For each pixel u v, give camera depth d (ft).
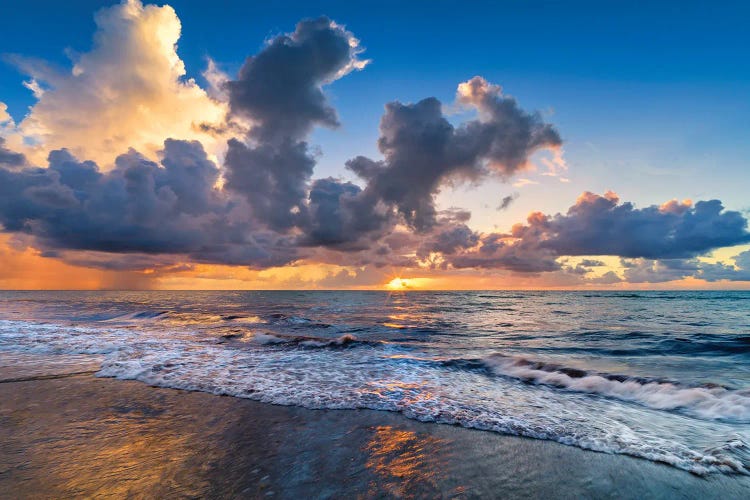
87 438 16.25
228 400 22.57
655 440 17.07
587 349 43.73
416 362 34.91
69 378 26.96
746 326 67.92
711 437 17.54
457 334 57.98
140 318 80.43
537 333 58.85
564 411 21.47
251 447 15.74
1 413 19.38
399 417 20.04
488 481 13.15
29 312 96.02
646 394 24.71
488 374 30.71
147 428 17.66
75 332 52.70
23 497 11.41
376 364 33.88
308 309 118.52
